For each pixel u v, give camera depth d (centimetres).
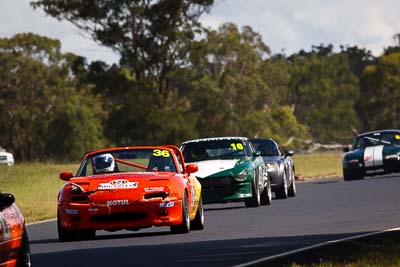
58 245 5038
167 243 4781
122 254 4341
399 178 11562
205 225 5978
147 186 5209
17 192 10294
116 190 5181
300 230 5184
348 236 4681
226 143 7825
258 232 5200
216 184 7438
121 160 5534
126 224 5153
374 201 7519
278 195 8900
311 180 13100
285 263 3609
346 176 12012
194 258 4022
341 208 6931
